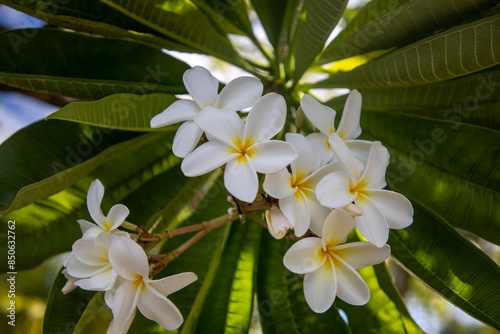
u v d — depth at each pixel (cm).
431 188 44
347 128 38
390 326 44
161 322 35
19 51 43
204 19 45
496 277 39
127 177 48
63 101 58
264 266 45
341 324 42
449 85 43
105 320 38
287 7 49
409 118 45
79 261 35
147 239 38
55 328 42
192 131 35
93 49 45
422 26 40
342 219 34
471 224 43
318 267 34
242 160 34
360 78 43
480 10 38
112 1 41
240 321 44
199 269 45
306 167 35
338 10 39
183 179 49
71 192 46
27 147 44
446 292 40
